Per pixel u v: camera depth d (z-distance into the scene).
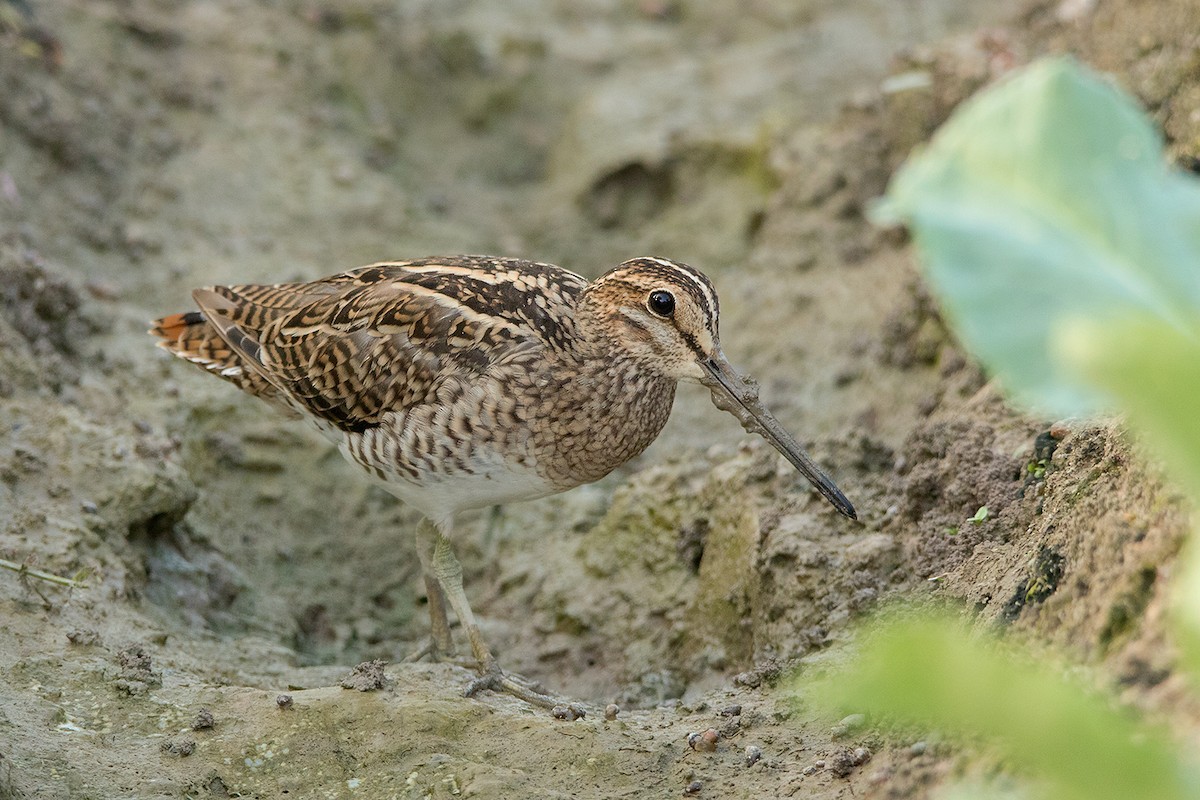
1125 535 6.87
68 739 8.33
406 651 11.66
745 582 10.29
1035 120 4.46
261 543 12.30
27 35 15.18
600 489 13.07
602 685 10.93
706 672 10.41
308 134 16.59
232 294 10.94
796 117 16.91
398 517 12.97
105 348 12.90
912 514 9.99
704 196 16.55
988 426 9.90
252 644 10.52
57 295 12.58
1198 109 11.06
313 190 15.91
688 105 17.70
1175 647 5.80
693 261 15.92
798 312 14.15
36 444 10.92
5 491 10.45
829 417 12.73
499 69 18.80
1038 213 4.37
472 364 9.57
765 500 10.73
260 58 17.16
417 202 16.77
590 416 9.70
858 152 15.02
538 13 19.83
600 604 11.54
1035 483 9.08
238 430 12.84
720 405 9.80
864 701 3.76
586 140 17.50
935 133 14.14
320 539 12.59
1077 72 4.54
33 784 7.73
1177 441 3.75
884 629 8.67
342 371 9.93
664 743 8.39
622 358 9.76
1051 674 6.50
